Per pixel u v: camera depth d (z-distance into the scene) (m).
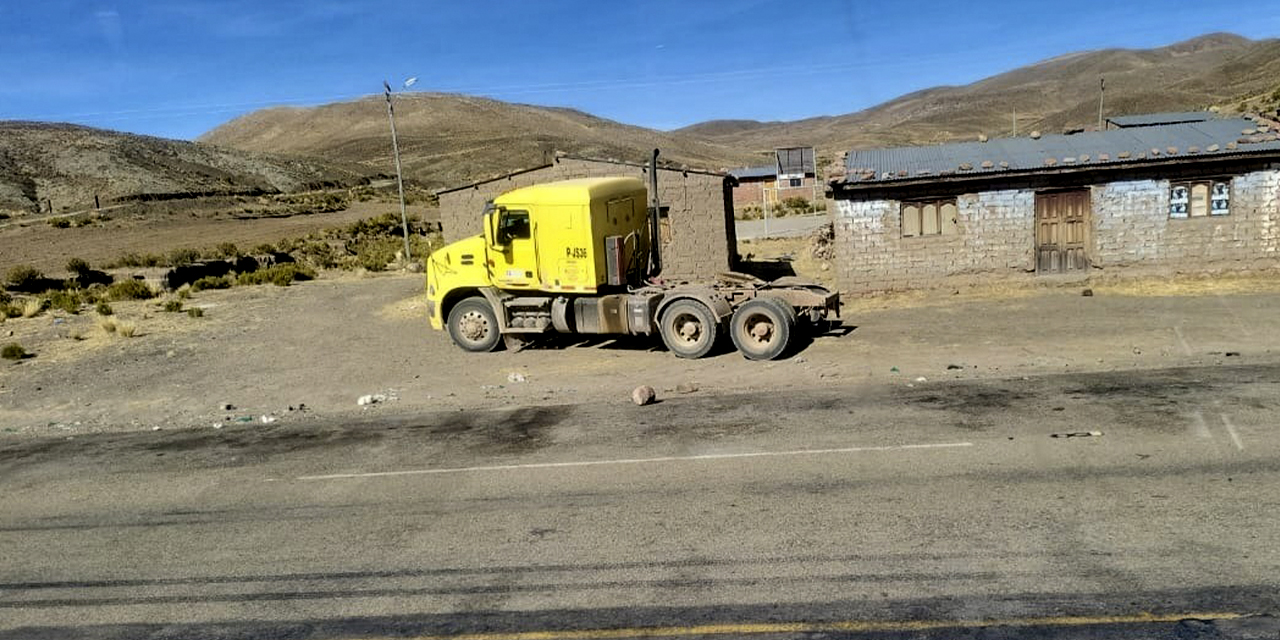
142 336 20.61
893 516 6.93
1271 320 13.73
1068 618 5.16
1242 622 4.96
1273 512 6.47
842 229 18.97
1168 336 13.17
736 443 9.32
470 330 16.39
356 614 5.93
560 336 17.41
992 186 18.25
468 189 24.89
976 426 9.25
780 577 5.99
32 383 16.03
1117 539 6.20
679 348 14.67
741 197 75.31
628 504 7.70
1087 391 10.40
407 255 36.38
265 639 5.67
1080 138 19.62
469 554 6.84
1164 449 8.05
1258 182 17.33
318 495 8.69
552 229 15.14
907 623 5.23
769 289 14.98
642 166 23.73
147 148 101.12
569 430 10.48
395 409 12.57
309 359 16.98
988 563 5.96
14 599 6.62
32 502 9.23
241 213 70.06
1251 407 9.17
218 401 13.97
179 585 6.67
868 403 10.64
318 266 38.69
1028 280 18.31
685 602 5.73
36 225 59.53
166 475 9.88
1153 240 17.86
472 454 9.73
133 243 51.41
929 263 18.73
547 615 5.70
